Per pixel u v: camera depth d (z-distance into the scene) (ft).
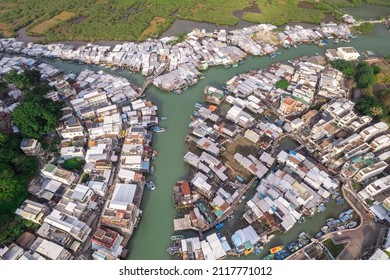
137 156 335.06
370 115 391.86
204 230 290.97
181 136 382.83
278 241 285.23
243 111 403.95
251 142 372.99
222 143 368.89
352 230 289.33
